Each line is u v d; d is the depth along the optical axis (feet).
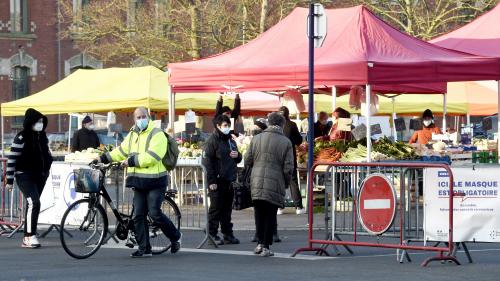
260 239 78.28
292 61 104.53
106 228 79.36
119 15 239.09
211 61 112.68
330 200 80.28
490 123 153.38
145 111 76.38
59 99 153.58
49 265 72.90
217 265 72.08
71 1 285.84
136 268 70.54
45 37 288.10
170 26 235.40
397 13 222.89
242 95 178.50
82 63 291.99
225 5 221.46
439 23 210.38
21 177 85.87
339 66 99.50
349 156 115.75
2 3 282.36
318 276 65.87
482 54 114.62
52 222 94.27
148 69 154.92
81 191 77.87
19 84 285.84
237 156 86.84
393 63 98.94
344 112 126.31
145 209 77.25
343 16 108.17
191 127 140.26
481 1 212.02
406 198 76.33
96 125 235.81
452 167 71.92
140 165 75.56
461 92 167.12
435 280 64.13
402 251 74.79
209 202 94.17
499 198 71.00
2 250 83.92
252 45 114.11
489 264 73.15
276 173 76.89
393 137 153.28
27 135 85.71
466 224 71.87
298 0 215.92
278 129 77.56
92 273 67.82
